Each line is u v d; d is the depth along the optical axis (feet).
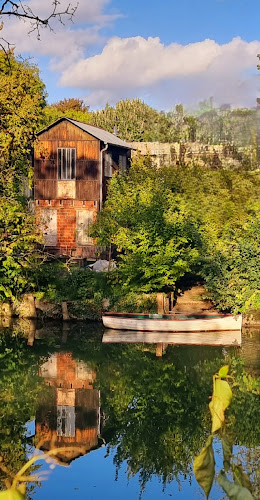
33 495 37.04
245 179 117.19
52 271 103.65
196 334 88.79
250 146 120.67
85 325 95.86
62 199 123.03
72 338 87.04
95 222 106.73
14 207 86.99
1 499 4.65
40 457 5.47
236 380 63.05
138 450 46.85
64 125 122.72
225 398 4.82
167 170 120.47
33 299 99.45
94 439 48.70
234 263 92.99
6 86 73.97
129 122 213.25
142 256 95.09
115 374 68.59
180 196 113.19
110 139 131.03
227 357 74.43
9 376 67.56
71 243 122.83
